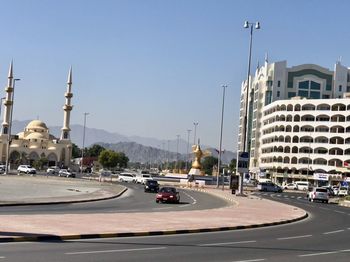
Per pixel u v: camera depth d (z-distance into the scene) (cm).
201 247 1786
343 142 13400
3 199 3725
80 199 4075
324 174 13138
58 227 2078
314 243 2056
